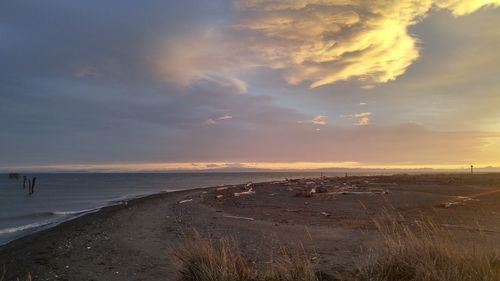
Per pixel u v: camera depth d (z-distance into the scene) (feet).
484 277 17.93
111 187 256.52
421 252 21.40
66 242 51.03
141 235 53.93
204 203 103.04
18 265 38.60
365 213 69.97
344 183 193.57
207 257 23.41
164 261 37.09
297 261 22.98
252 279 21.47
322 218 64.59
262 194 129.39
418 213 66.54
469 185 165.48
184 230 56.08
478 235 39.83
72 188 243.81
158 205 102.53
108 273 33.91
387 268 21.44
